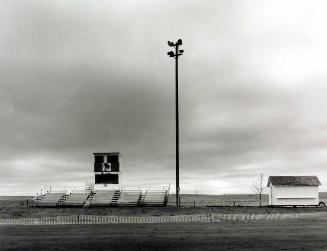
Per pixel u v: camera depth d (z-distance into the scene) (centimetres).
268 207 5981
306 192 6159
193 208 5388
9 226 3353
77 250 2238
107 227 3238
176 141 5525
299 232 2888
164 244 2409
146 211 4872
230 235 2752
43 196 6525
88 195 6397
